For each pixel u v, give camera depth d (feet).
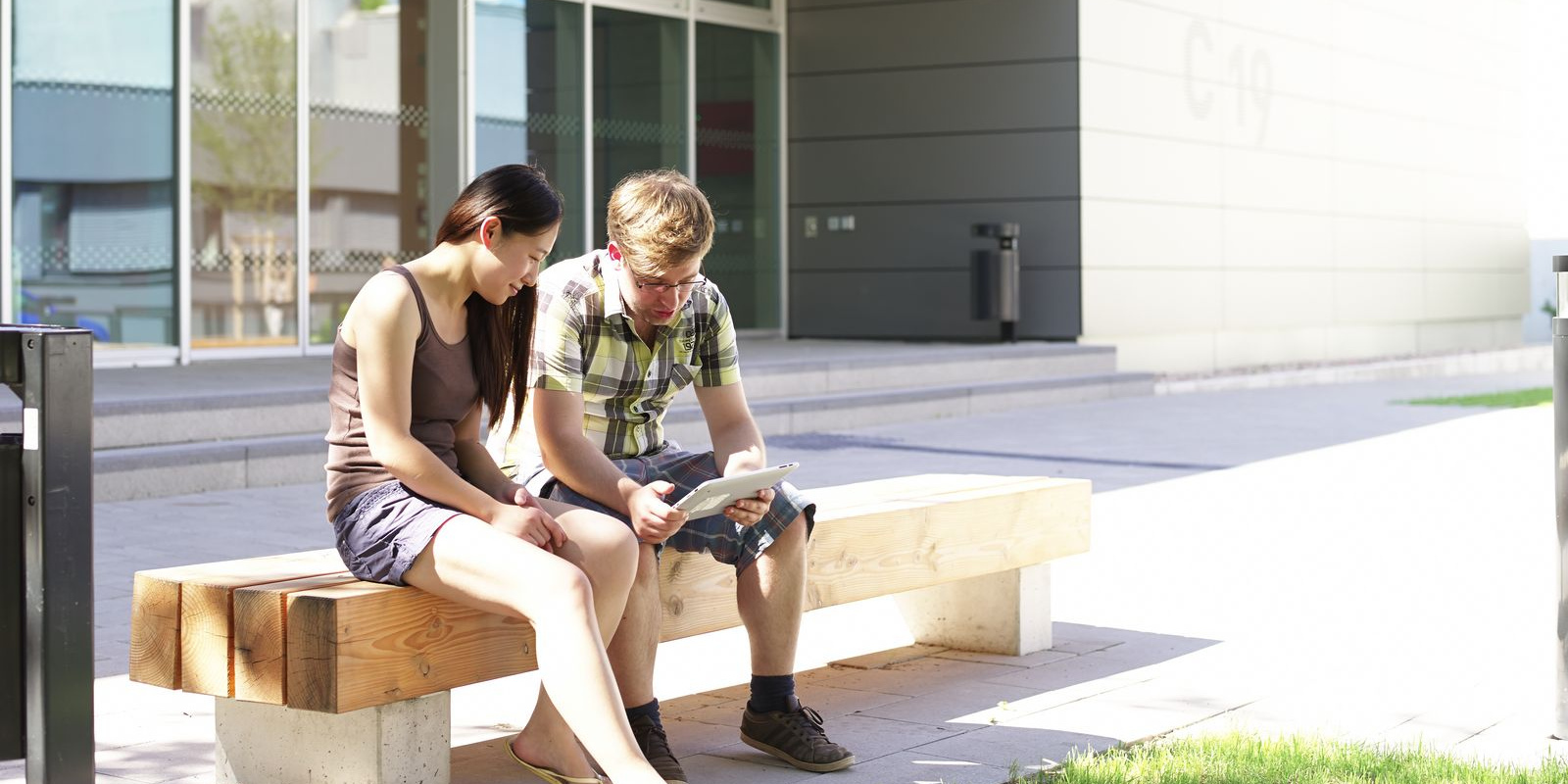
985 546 14.46
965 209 51.21
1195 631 16.53
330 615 9.43
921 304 52.06
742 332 52.75
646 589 10.75
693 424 33.86
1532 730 12.56
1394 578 19.70
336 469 10.33
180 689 10.13
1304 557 21.33
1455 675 14.49
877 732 12.50
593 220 47.75
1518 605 17.97
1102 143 50.39
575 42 46.91
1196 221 55.11
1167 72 53.42
